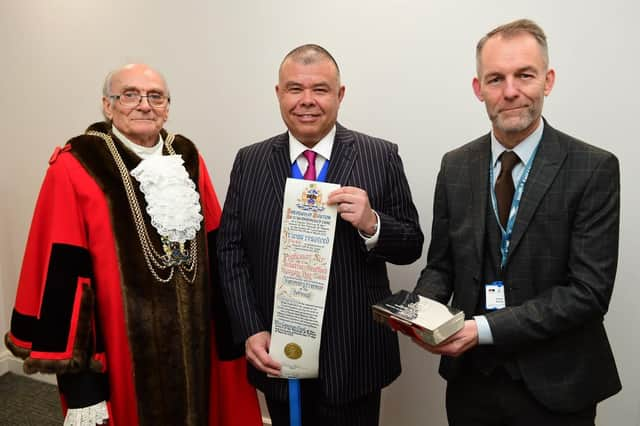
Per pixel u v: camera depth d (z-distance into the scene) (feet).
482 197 3.89
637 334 5.54
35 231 4.55
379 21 5.97
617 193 3.51
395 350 4.70
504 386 3.87
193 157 5.22
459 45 5.68
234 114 6.97
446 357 4.24
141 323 4.55
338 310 4.26
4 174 8.86
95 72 7.72
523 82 3.50
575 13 5.22
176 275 4.75
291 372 4.29
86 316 4.34
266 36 6.56
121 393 4.60
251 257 4.64
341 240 4.26
